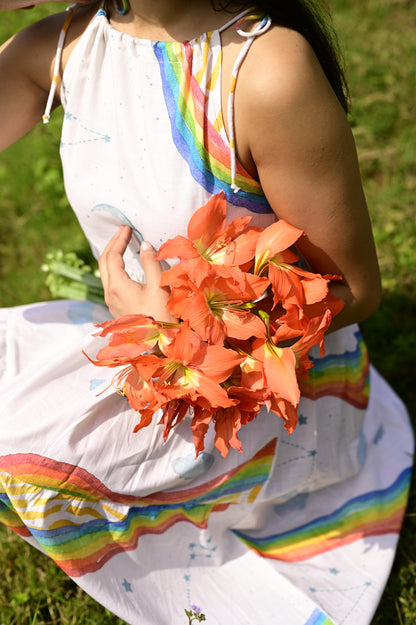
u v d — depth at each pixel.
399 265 2.60
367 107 3.18
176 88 1.23
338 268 1.34
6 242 2.91
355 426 1.85
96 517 1.46
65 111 1.39
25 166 3.15
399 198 2.82
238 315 1.19
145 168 1.30
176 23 1.24
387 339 2.43
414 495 2.02
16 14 3.75
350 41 3.48
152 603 1.59
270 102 1.16
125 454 1.42
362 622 1.67
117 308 1.31
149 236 1.36
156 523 1.57
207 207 1.19
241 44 1.19
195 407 1.24
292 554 1.81
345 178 1.23
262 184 1.27
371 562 1.80
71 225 2.92
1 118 1.49
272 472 1.64
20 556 1.89
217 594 1.67
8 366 1.51
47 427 1.36
